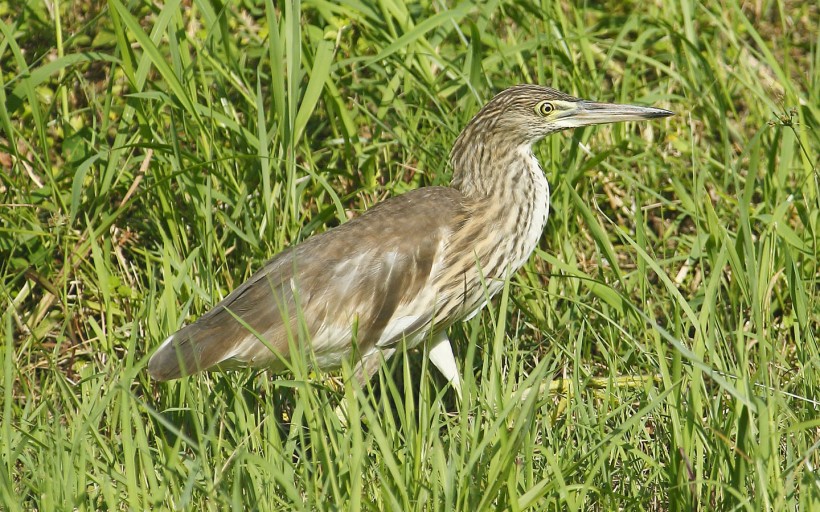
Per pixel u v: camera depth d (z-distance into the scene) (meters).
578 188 11.80
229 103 11.27
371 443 7.76
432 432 7.61
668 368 8.41
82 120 11.99
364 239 9.76
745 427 7.17
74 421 7.96
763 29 14.16
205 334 9.20
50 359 9.07
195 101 10.96
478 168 10.39
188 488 6.73
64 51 12.13
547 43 11.67
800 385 8.71
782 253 10.23
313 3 12.02
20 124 11.87
